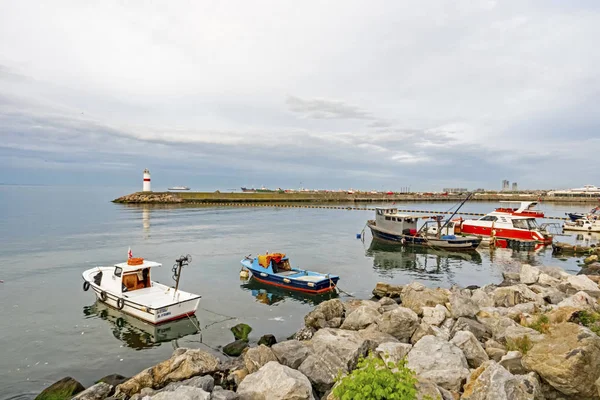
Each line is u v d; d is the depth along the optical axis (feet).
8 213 235.40
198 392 29.17
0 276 85.30
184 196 386.11
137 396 33.01
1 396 37.86
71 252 114.32
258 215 265.34
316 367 35.94
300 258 114.52
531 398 25.64
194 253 116.88
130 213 253.44
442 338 39.22
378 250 132.16
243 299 72.38
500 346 38.58
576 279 68.49
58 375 42.55
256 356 38.14
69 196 508.12
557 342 30.63
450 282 91.25
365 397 21.85
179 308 57.62
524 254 129.39
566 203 447.01
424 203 473.26
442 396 28.12
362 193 566.36
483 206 406.00
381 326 47.60
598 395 26.91
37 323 57.62
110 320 59.06
